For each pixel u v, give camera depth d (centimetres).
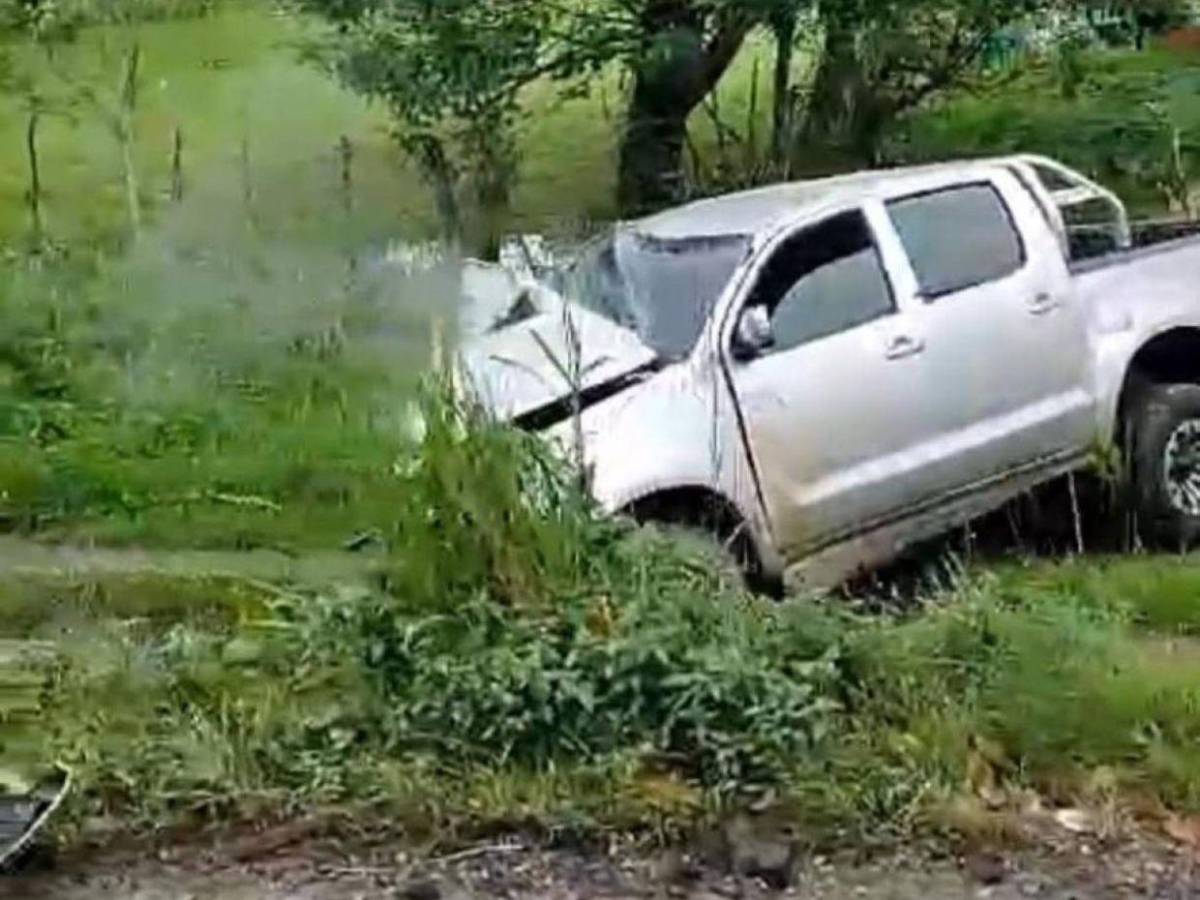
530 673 493
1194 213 1150
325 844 460
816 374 729
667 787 474
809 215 752
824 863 450
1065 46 1295
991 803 477
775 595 716
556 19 1217
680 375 706
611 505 671
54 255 1073
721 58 1238
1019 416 778
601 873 446
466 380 633
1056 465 789
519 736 489
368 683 506
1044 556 790
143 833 462
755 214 761
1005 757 498
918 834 461
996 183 800
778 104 1248
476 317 750
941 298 767
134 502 817
